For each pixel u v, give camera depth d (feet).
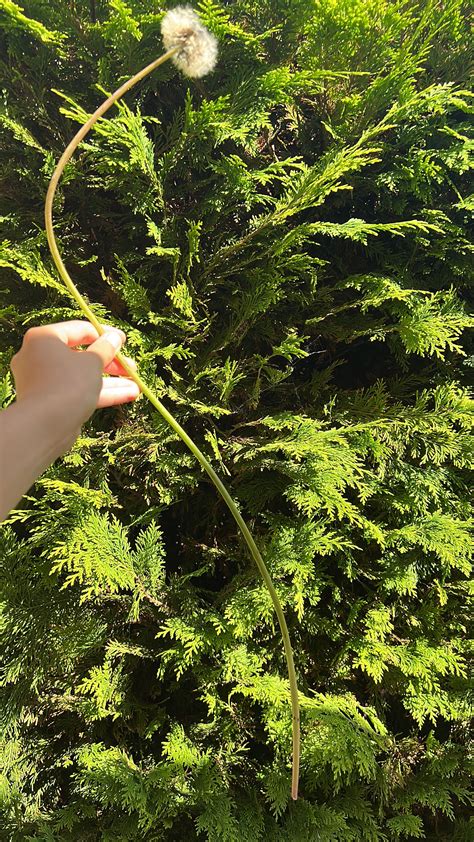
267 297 4.99
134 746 5.36
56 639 5.26
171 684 5.28
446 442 5.32
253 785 4.98
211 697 4.83
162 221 5.52
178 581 5.31
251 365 5.43
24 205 5.82
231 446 5.29
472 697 5.24
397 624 5.56
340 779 4.68
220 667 5.06
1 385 4.86
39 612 5.27
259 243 5.35
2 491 2.17
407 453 5.77
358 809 4.75
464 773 5.14
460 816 5.41
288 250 5.56
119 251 5.87
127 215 5.70
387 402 6.11
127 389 3.26
